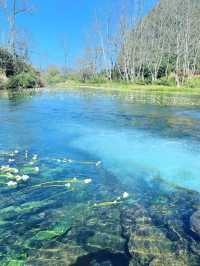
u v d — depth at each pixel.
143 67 53.22
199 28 51.69
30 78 35.78
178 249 3.44
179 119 12.77
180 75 50.81
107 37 56.66
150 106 17.88
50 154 7.08
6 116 12.74
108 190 5.06
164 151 7.55
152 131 10.02
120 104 18.91
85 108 16.50
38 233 3.73
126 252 3.38
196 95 29.59
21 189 4.98
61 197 4.73
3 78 34.12
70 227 3.88
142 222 4.01
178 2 50.47
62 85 48.94
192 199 4.78
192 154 7.32
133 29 53.53
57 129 10.09
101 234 3.72
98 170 6.05
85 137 8.97
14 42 40.53
